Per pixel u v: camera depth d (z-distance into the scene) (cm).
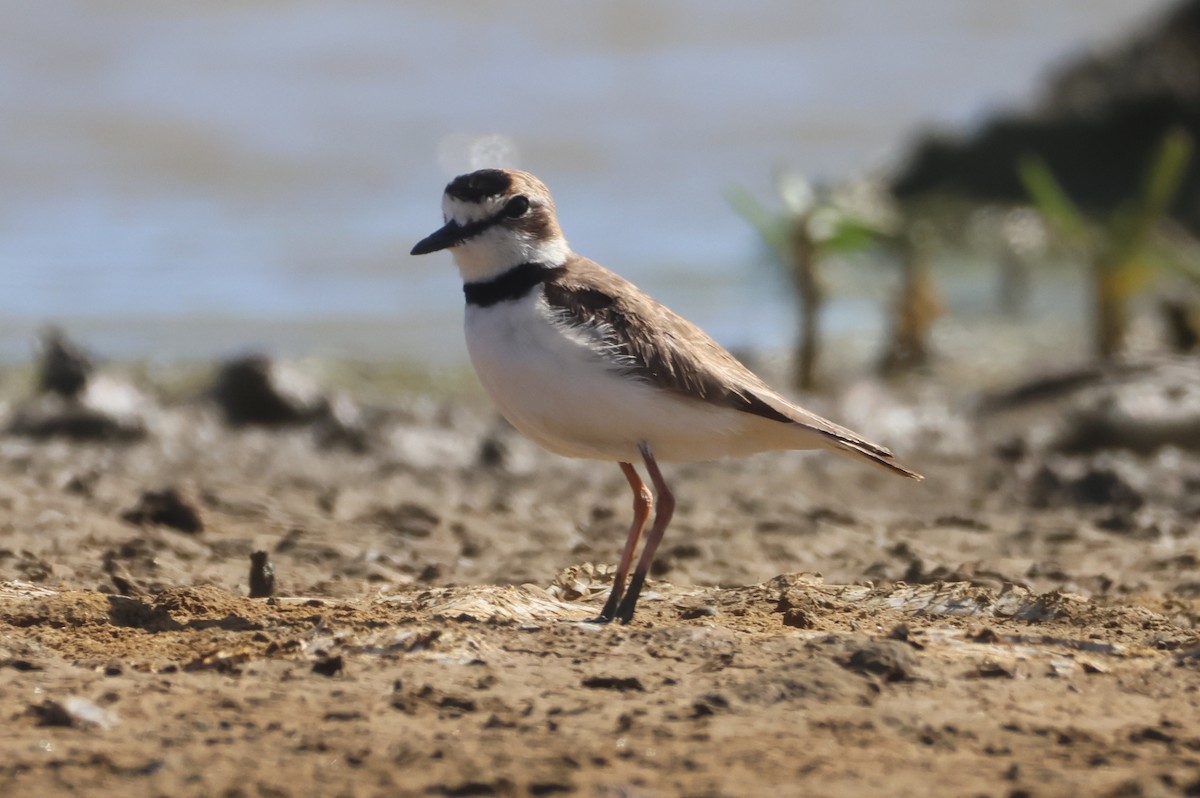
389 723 598
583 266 823
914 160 2962
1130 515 1204
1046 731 602
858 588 873
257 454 1464
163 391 1756
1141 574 1014
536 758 558
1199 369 1644
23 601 791
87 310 2142
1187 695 659
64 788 527
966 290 2439
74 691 635
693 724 599
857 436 815
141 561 959
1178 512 1241
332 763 553
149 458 1415
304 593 905
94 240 2478
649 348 780
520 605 805
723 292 2325
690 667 679
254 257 2425
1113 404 1523
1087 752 577
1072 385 1661
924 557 1037
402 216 2648
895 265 2552
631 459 817
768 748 573
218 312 2166
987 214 2816
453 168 2892
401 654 690
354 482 1346
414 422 1606
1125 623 804
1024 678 677
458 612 769
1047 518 1219
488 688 645
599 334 779
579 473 1418
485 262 808
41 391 1698
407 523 1124
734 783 536
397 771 545
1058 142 2925
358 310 2202
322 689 641
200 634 744
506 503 1231
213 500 1168
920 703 635
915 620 807
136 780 535
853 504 1308
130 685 645
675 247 2528
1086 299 2380
